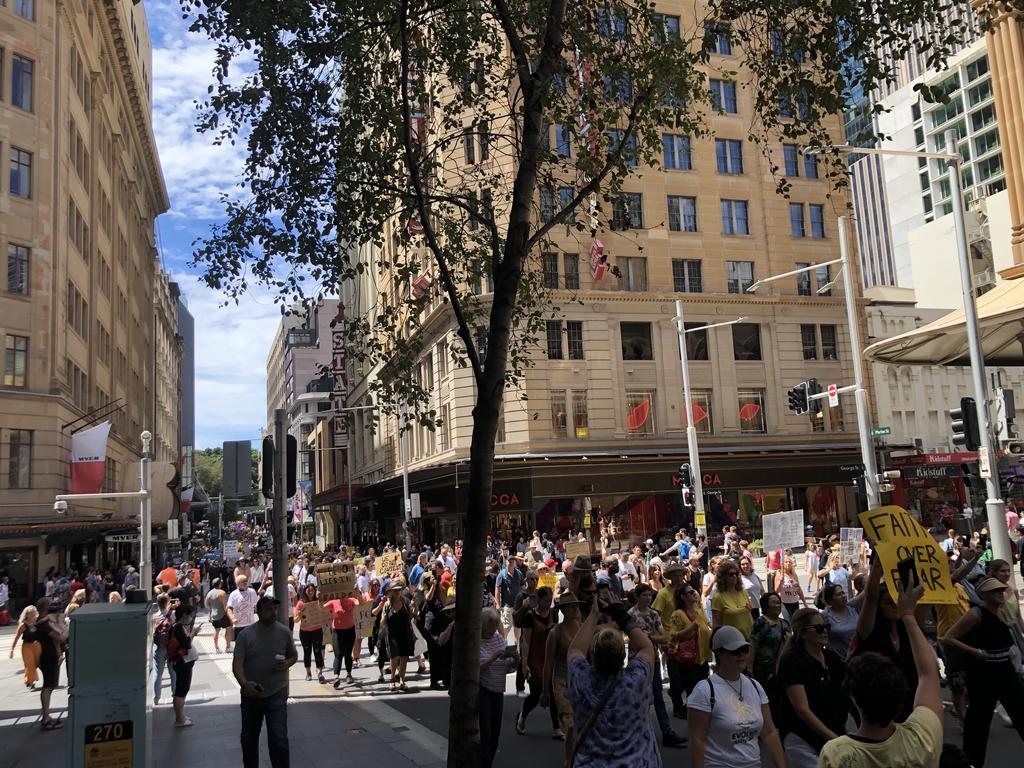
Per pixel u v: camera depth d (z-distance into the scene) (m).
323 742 10.01
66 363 37.41
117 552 51.09
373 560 28.14
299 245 9.45
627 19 9.72
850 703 5.63
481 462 6.63
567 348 40.16
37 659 15.30
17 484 32.84
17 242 34.03
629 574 19.25
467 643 6.18
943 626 8.67
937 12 9.69
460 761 5.96
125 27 51.59
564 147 21.94
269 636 8.00
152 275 77.69
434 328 42.00
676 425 41.22
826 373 44.94
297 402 126.56
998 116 22.47
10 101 34.38
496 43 9.93
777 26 9.78
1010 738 8.38
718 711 4.91
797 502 43.00
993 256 63.72
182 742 10.48
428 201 9.39
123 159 56.47
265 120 9.24
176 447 111.44
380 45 9.74
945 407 61.88
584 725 4.83
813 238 46.00
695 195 43.75
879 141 9.90
